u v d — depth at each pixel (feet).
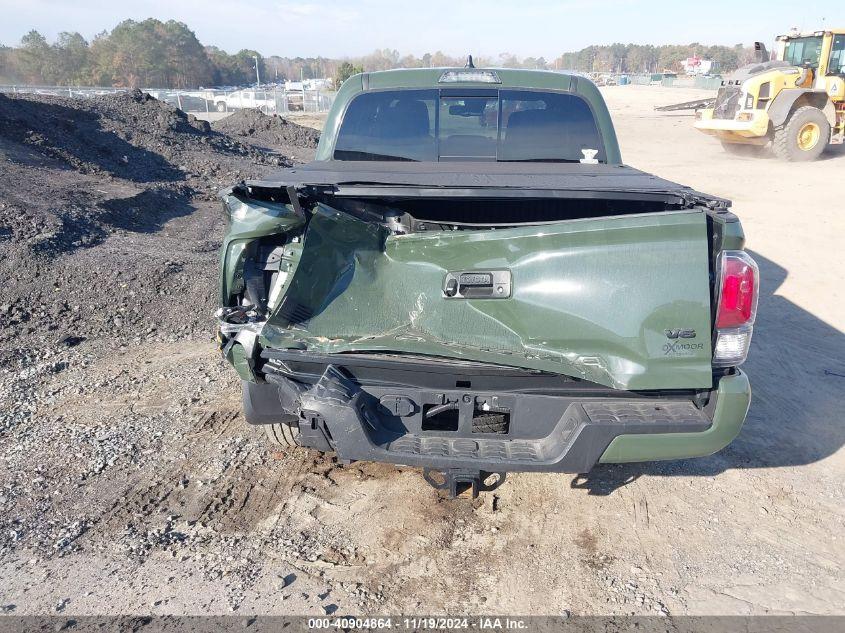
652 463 13.83
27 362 18.63
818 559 10.97
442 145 15.35
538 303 9.85
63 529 11.40
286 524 11.64
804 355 19.95
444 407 9.86
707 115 68.80
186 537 11.27
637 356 9.43
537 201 12.17
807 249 32.19
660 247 9.29
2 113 43.29
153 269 25.07
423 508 12.15
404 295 10.76
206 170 51.31
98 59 391.86
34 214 28.45
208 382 17.39
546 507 12.25
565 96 15.10
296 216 10.41
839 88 61.82
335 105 15.49
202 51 451.94
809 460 14.07
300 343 10.00
